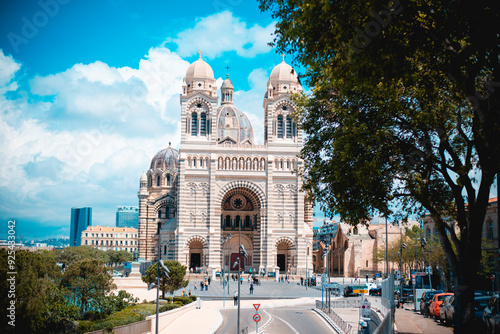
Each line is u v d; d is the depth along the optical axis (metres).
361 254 155.75
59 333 49.34
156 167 187.25
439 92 33.69
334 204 39.25
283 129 144.25
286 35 28.81
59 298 55.34
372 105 34.91
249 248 150.12
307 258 139.12
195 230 137.25
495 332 28.75
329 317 67.25
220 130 170.88
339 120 39.44
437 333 36.66
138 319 57.78
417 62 30.28
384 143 34.97
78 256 159.75
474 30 26.98
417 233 125.50
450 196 38.09
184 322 66.75
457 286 31.92
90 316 62.12
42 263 53.31
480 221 30.70
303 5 27.83
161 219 173.38
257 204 145.12
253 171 141.12
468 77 27.53
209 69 146.50
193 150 139.75
